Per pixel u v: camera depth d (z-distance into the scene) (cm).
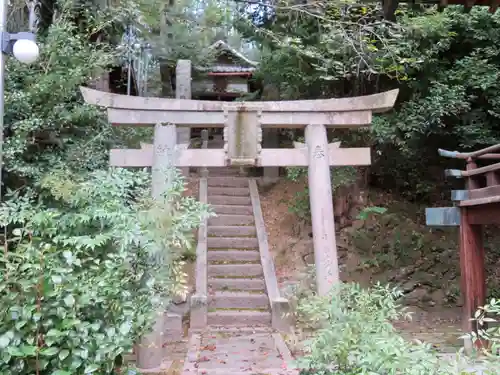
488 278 769
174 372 423
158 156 460
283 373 418
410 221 839
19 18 601
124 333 232
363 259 763
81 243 247
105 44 595
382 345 240
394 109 754
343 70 648
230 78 1529
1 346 212
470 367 255
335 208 842
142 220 285
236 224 838
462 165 872
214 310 644
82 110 522
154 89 1259
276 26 742
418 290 724
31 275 226
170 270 311
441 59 760
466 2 469
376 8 557
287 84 806
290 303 594
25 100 485
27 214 262
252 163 471
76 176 438
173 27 920
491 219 494
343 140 776
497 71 712
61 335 219
